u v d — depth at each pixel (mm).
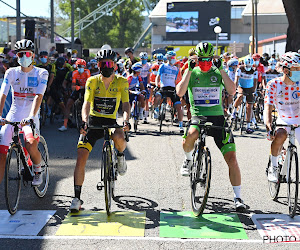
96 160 7434
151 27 62125
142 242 3916
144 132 10617
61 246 3826
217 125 4809
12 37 24391
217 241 3938
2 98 4805
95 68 10797
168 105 12297
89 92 4766
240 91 10469
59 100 11508
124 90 4824
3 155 4730
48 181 5613
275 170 5082
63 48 19109
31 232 4133
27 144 4809
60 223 4391
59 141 9297
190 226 4316
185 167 5297
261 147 8750
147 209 4848
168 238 4004
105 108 4824
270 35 59312
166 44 61125
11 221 4430
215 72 4844
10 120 4898
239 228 4273
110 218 4535
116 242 3914
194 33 52719
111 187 4973
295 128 4809
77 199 4664
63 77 11484
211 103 4855
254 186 5852
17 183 4773
